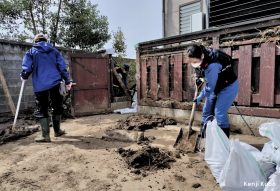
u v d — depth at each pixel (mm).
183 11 8125
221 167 2424
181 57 5773
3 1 12773
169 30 8672
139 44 6887
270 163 2279
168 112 6215
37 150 3963
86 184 2812
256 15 5676
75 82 7297
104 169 3182
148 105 6781
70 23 13859
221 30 4828
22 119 6711
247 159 2252
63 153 3768
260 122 4379
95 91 7730
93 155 3666
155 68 6508
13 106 6945
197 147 3738
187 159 3463
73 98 7227
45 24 13797
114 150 3883
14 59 7270
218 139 2498
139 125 5254
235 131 4766
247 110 4531
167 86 6215
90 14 14258
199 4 7582
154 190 2654
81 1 14125
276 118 4168
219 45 4891
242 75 4566
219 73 3320
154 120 5746
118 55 14484
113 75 9031
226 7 6270
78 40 13922
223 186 2260
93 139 4586
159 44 6273
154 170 3137
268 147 2375
